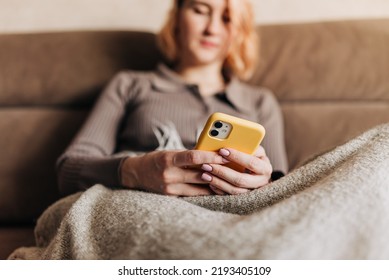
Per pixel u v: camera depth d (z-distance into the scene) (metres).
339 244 0.37
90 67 1.02
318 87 1.00
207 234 0.38
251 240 0.36
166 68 0.98
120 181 0.62
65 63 1.02
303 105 1.01
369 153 0.50
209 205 0.53
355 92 0.99
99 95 1.00
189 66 1.01
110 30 1.07
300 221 0.38
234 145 0.53
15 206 0.91
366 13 1.19
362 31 1.02
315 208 0.40
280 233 0.37
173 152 0.54
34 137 0.95
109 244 0.45
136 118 0.87
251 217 0.41
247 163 0.53
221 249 0.36
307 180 0.51
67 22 1.21
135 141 0.85
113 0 1.20
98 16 1.21
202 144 0.53
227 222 0.41
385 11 1.19
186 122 0.86
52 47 1.03
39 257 0.56
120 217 0.48
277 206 0.42
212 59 0.97
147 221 0.43
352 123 0.96
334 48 1.01
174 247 0.38
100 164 0.66
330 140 0.95
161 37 1.04
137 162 0.59
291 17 1.20
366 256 0.37
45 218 0.64
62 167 0.72
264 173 0.55
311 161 0.57
